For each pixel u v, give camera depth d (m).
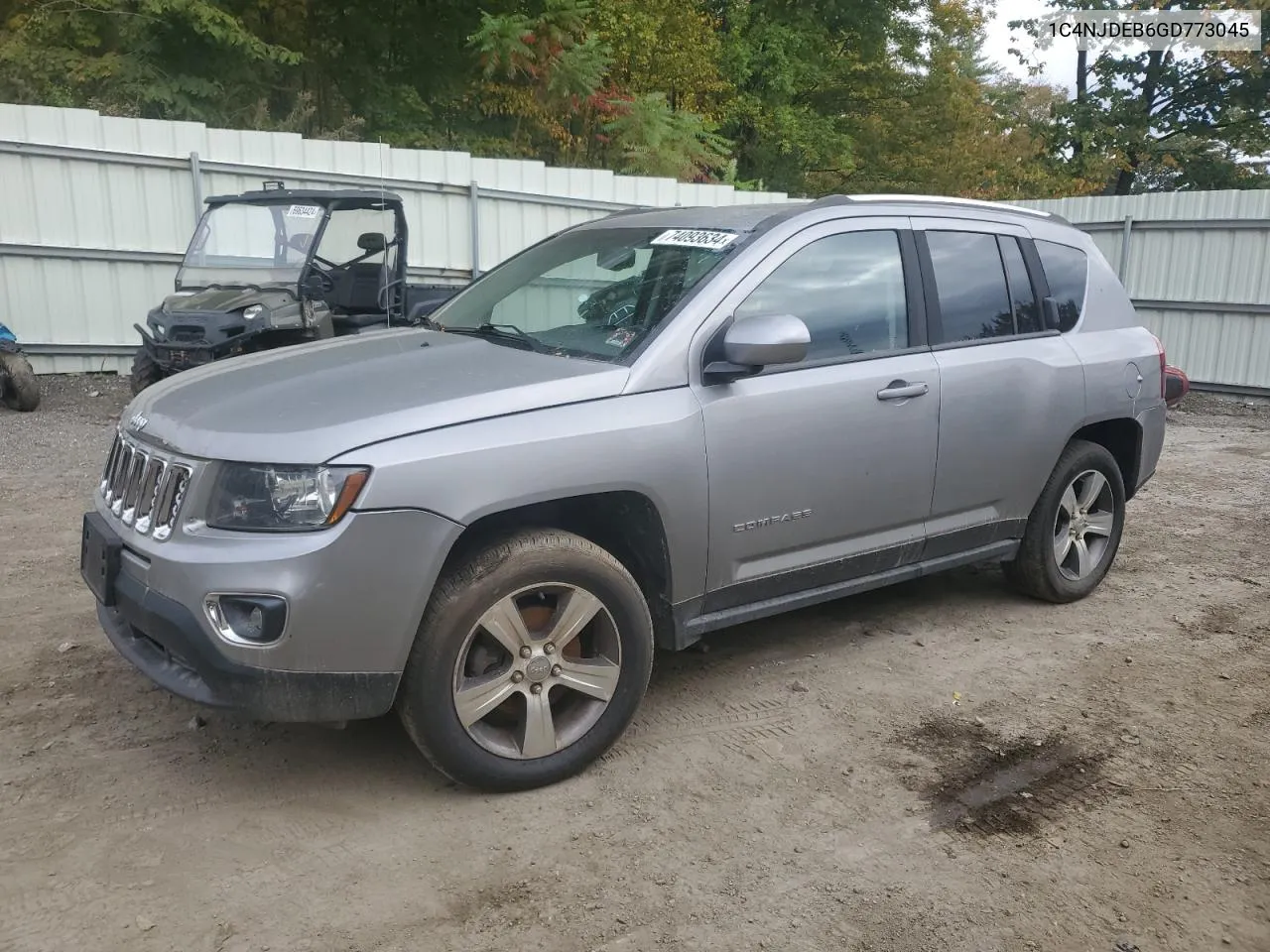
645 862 3.14
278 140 12.76
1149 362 5.59
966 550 4.87
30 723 3.88
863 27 28.12
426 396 3.36
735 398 3.84
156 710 4.02
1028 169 32.59
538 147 20.97
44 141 11.69
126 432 3.70
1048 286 5.20
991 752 3.86
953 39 31.56
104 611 3.72
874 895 3.00
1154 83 32.78
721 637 4.95
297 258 9.81
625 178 14.96
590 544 3.55
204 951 2.70
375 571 3.10
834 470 4.14
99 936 2.74
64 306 12.16
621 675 3.63
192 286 9.92
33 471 7.89
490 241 14.20
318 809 3.38
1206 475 9.11
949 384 4.52
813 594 4.30
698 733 3.96
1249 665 4.72
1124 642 4.98
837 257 4.32
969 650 4.84
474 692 3.35
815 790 3.56
